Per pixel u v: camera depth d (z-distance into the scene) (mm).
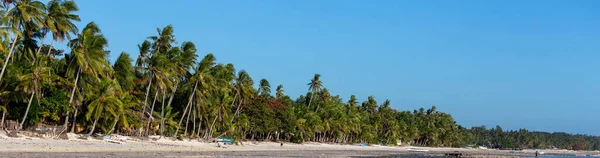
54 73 58938
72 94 57188
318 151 91000
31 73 52188
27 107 52625
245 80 95250
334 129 128875
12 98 53438
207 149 69688
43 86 55781
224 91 85688
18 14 51500
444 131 199625
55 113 56344
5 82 52844
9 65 53188
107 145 55969
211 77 78875
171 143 70812
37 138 51281
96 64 56594
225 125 89188
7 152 39062
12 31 47875
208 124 85000
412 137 176875
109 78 64062
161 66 70312
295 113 117812
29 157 36625
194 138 82812
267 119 101625
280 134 121188
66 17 56094
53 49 75938
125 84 72562
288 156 67250
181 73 76250
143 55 72438
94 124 59750
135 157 45375
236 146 83625
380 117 161875
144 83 75750
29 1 52406
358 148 122188
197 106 80938
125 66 67625
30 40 58750
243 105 99938
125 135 71938
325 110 129375
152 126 74938
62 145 49250
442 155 114625
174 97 87688
